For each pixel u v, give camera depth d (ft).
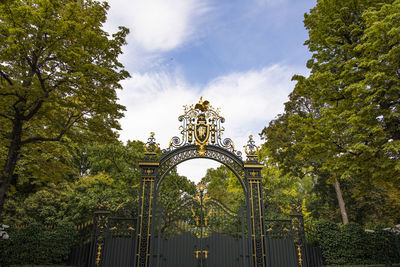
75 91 29.91
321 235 39.37
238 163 36.42
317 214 81.30
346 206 74.79
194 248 32.27
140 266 30.60
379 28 27.86
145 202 33.42
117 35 33.30
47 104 28.76
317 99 40.19
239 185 68.33
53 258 36.22
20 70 29.86
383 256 38.86
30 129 33.81
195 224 34.68
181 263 31.50
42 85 28.12
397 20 27.20
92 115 33.58
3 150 38.68
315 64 40.34
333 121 32.50
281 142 69.67
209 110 38.63
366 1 35.99
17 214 58.18
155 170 35.09
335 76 36.86
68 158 59.26
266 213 56.03
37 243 36.52
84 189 62.23
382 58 27.48
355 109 31.65
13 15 24.93
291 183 66.95
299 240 33.78
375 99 30.89
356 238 39.09
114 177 59.11
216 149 36.70
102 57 32.99
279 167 72.23
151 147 36.91
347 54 36.58
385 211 62.90
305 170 70.79
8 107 28.86
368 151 30.04
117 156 58.44
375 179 33.12
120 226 33.63
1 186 26.23
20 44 25.75
